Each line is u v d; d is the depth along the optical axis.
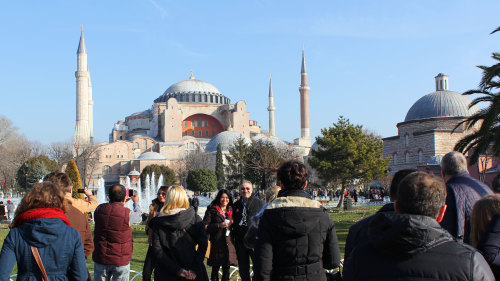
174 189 7.47
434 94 70.62
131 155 115.81
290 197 5.80
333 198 72.56
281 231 5.55
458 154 6.78
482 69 20.81
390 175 70.31
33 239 5.22
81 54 115.75
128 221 8.20
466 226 6.27
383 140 75.94
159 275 7.29
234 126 124.25
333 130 49.09
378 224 3.69
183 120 129.25
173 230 7.27
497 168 47.19
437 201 3.80
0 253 5.30
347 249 4.89
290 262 5.58
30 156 102.44
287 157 68.00
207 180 79.56
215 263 10.20
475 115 22.31
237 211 10.15
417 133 68.38
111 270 8.06
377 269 3.63
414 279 3.48
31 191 5.52
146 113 137.62
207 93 140.38
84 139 105.81
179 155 116.62
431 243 3.52
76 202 8.27
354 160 48.41
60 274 5.38
